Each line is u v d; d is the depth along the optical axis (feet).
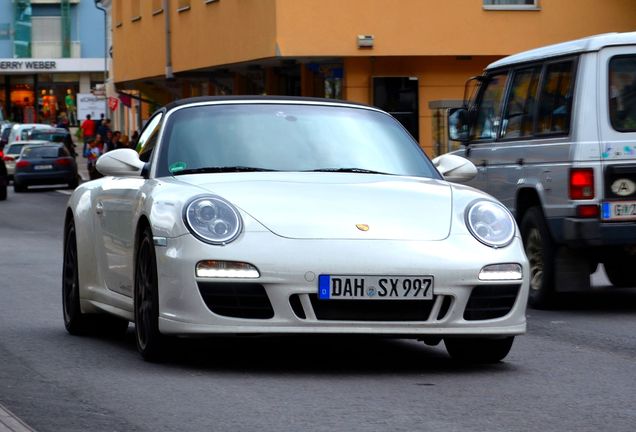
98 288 37.37
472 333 30.45
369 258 29.71
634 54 47.96
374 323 29.78
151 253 31.42
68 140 225.35
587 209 47.21
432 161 36.22
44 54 340.39
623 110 47.67
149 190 32.71
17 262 71.56
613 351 36.76
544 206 49.34
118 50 181.78
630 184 47.34
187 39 145.07
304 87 126.82
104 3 273.33
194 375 30.63
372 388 29.04
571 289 48.98
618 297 54.54
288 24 117.29
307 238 29.94
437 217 31.37
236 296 29.58
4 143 252.21
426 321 30.09
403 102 121.29
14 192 180.45
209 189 31.63
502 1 120.26
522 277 31.22
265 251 29.63
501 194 53.36
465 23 119.44
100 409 26.30
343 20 117.70
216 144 34.60
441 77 121.49
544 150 49.67
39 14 339.98
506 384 30.04
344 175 33.65
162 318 30.53
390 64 120.78
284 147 34.71
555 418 25.71
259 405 26.63
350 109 36.83
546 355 35.73
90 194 38.78
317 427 24.35
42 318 44.29
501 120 54.03
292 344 36.60
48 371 31.53
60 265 69.46
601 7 121.80
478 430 24.31
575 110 47.96
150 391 28.37
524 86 52.34
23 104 347.56
